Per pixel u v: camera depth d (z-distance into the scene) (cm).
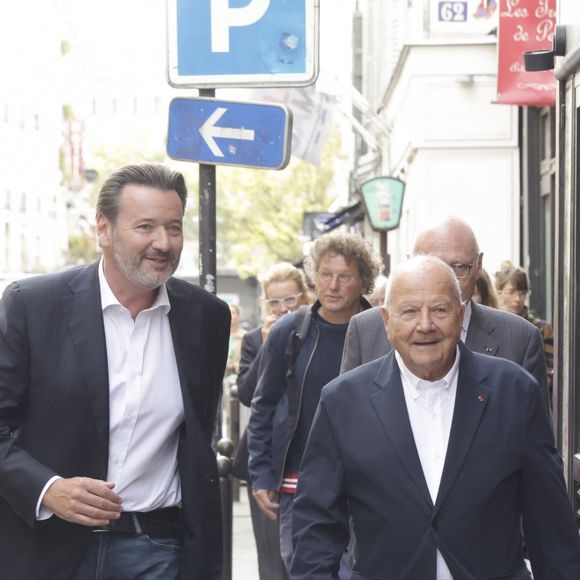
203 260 564
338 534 378
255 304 7094
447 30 1527
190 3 567
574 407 542
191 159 565
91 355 389
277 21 566
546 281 1356
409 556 357
